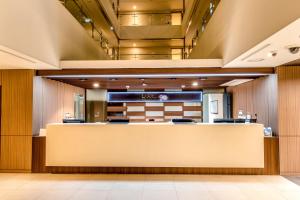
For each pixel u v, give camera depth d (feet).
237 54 14.85
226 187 15.43
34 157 18.58
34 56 14.66
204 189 15.08
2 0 11.59
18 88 18.62
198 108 32.71
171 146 18.11
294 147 17.88
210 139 17.99
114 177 17.44
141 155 18.21
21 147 18.53
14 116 18.60
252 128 17.95
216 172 18.03
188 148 18.04
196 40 29.94
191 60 18.39
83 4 24.45
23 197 13.83
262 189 15.10
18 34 12.94
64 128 18.51
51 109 21.45
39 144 18.62
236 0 14.98
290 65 17.93
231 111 28.58
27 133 18.53
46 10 16.15
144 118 32.94
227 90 29.96
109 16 34.35
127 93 33.12
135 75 19.30
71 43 20.79
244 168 17.94
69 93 25.75
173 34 43.42
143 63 18.62
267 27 10.81
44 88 20.25
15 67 17.97
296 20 8.67
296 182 16.37
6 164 18.56
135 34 43.47
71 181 16.61
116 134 18.33
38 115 19.30
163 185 15.79
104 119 31.73
